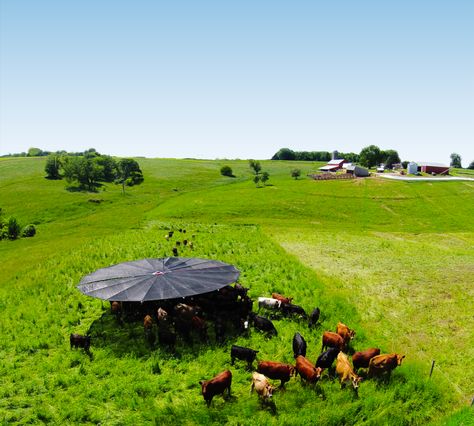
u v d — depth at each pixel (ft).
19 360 54.19
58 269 97.25
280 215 195.72
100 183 344.28
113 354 54.85
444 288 81.61
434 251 117.91
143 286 63.21
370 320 66.69
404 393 45.68
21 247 148.56
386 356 48.52
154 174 394.52
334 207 211.41
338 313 67.87
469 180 288.30
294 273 90.07
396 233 154.10
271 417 41.34
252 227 158.92
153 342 57.88
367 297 77.00
